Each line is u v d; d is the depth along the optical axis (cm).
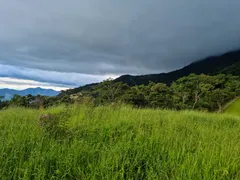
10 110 1080
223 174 395
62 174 401
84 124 685
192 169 404
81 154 462
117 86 3725
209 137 655
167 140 568
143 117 865
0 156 415
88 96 1176
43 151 466
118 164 425
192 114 1206
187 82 7819
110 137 582
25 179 364
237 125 1043
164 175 400
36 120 693
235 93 7994
